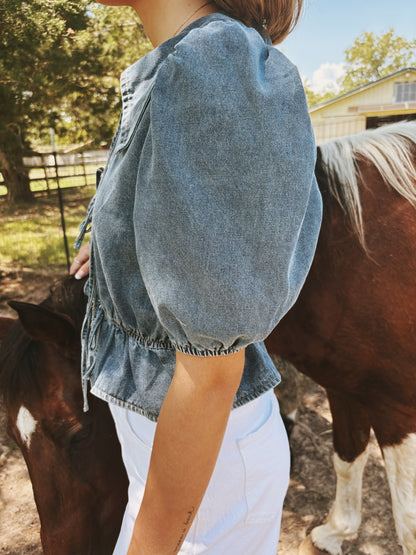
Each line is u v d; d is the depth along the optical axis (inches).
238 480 34.1
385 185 55.0
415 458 60.6
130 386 34.1
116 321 34.4
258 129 23.2
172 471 26.5
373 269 53.7
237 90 23.2
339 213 54.6
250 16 28.8
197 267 23.0
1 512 106.4
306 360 61.5
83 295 47.2
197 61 23.4
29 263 293.6
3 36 240.7
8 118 283.3
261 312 23.7
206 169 23.1
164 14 29.5
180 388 25.6
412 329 54.3
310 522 99.2
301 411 137.4
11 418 45.4
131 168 26.6
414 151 56.7
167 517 27.7
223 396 25.7
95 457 44.1
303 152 24.3
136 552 29.4
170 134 23.4
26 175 381.7
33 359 45.1
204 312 23.4
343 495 85.3
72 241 331.9
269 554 38.0
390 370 57.2
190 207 22.9
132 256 28.8
